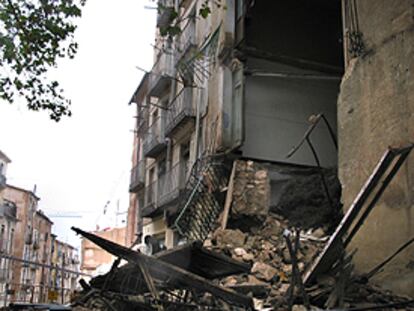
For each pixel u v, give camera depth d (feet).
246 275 26.35
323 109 45.80
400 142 24.07
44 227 190.70
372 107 26.40
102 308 18.24
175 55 60.54
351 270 20.95
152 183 68.49
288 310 17.10
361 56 27.94
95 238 16.67
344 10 30.37
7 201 151.94
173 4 63.41
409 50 24.56
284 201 38.27
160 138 65.21
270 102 44.29
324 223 36.65
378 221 24.18
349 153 27.73
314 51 46.83
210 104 45.44
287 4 47.06
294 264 17.29
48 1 27.96
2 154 145.69
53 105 30.50
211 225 40.55
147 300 17.11
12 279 147.43
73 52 29.53
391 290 22.20
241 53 42.78
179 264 19.49
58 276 190.19
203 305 17.42
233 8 44.01
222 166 40.98
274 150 43.32
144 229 73.31
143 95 84.53
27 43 28.30
